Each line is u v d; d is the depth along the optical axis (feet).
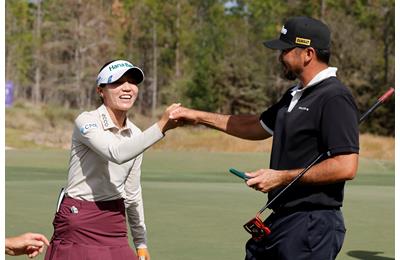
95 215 22.09
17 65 321.93
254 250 21.09
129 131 22.15
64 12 315.99
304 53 20.51
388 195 59.67
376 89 251.60
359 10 293.43
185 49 331.77
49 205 48.62
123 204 22.68
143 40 337.72
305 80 20.62
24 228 39.40
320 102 19.94
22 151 115.03
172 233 38.68
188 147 149.07
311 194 20.10
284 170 20.16
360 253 34.30
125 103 21.94
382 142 150.61
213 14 338.34
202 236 37.99
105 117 21.90
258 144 146.72
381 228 41.50
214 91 273.13
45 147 151.53
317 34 20.51
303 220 20.13
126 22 337.11
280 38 20.89
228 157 108.99
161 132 21.48
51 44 314.14
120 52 323.16
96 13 318.45
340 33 263.08
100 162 21.98
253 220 20.40
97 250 22.02
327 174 19.53
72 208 22.07
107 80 21.79
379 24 285.64
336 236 20.25
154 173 84.07
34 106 223.92
